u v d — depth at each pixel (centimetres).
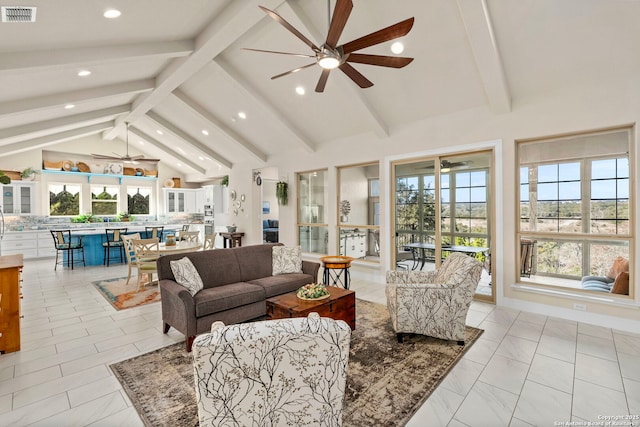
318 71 452
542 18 308
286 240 718
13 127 546
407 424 193
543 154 391
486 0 307
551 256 396
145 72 495
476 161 460
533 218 400
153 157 1069
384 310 402
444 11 328
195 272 345
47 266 710
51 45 317
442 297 298
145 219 1041
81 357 280
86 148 930
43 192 848
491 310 397
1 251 751
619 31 297
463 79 396
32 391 228
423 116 478
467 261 312
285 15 360
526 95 388
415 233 510
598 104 343
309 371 141
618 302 334
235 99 582
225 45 386
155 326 354
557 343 303
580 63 335
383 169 535
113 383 239
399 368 257
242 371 131
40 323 363
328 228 632
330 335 140
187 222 1109
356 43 237
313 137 631
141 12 303
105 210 975
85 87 469
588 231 367
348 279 540
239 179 845
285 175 715
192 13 337
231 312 330
